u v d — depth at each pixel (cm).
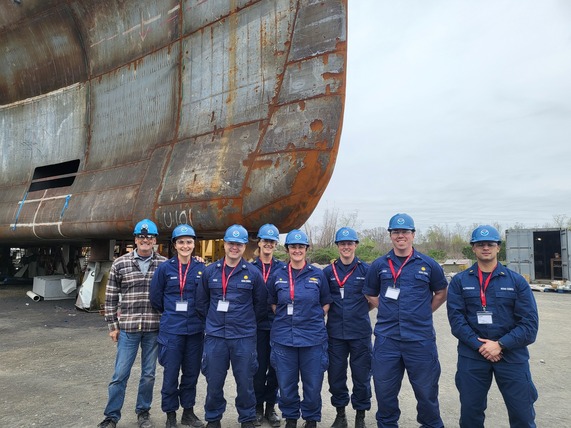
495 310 367
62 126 1397
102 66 1283
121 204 1097
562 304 1478
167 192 998
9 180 1538
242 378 430
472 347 364
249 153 895
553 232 2303
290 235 444
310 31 860
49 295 1448
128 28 1196
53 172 1449
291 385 434
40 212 1333
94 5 1236
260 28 926
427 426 402
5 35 1455
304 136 835
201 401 539
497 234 370
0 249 2114
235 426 459
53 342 849
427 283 408
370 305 461
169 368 441
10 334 923
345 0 833
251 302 442
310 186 836
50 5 1312
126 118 1204
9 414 489
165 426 454
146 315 451
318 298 439
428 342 399
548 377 637
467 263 2572
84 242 1541
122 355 441
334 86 823
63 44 1357
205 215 921
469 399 372
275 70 897
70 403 522
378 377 409
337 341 454
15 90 1544
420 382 397
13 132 1552
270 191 852
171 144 1059
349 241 457
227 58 974
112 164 1209
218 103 979
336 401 455
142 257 462
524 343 351
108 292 453
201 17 1030
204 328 456
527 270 2180
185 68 1059
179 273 454
